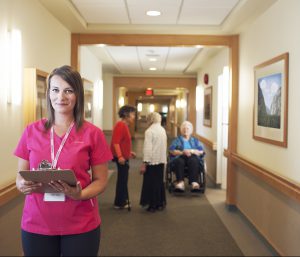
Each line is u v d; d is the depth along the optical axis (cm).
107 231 410
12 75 286
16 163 303
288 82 316
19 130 306
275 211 349
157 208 500
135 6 394
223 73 624
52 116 175
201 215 481
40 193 168
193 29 472
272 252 351
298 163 295
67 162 168
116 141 481
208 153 767
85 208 172
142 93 1905
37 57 351
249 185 440
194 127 1071
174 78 1084
